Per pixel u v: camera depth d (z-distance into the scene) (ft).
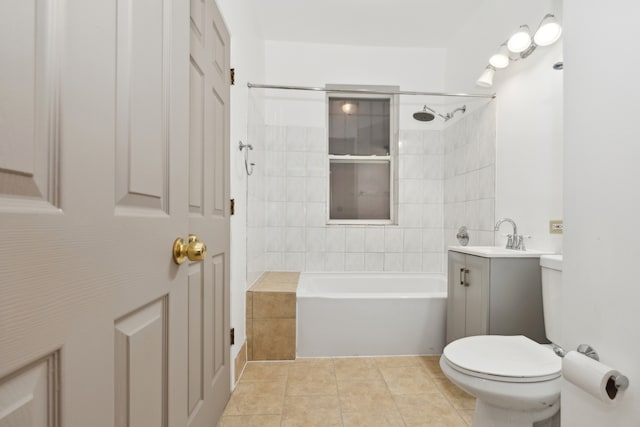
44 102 1.36
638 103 2.06
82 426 1.55
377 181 10.54
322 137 10.01
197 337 3.80
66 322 1.46
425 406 5.23
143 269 2.11
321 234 10.01
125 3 1.93
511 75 6.85
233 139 5.80
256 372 6.34
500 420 3.80
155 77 2.28
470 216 8.49
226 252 5.18
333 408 5.15
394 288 9.75
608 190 2.30
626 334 2.15
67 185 1.47
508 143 6.94
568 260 2.69
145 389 2.16
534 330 5.27
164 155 2.43
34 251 1.30
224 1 5.13
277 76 9.89
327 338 7.08
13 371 1.21
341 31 9.32
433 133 10.21
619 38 2.19
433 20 8.72
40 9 1.34
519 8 6.56
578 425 2.57
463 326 6.12
